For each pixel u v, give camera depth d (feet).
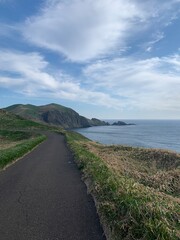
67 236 20.54
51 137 166.81
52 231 21.44
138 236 18.58
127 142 246.27
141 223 19.43
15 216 24.71
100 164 45.70
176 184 41.19
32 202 29.01
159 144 232.73
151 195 26.27
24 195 31.76
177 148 198.59
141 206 21.72
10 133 208.64
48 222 23.31
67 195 31.91
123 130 563.89
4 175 44.27
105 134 401.70
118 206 23.26
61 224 22.88
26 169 50.31
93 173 39.17
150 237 17.80
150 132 472.85
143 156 69.77
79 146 92.84
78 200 29.86
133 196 24.70
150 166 59.77
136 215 20.61
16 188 35.17
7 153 60.70
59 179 41.19
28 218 24.21
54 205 28.02
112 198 25.95
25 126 292.61
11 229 21.80
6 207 27.25
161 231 17.80
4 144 131.54
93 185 33.53
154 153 69.15
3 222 23.26
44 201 29.43
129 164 59.77
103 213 23.73
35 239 20.02
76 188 35.40
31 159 64.90
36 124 312.09
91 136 343.05
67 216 24.79
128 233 19.10
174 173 45.01
